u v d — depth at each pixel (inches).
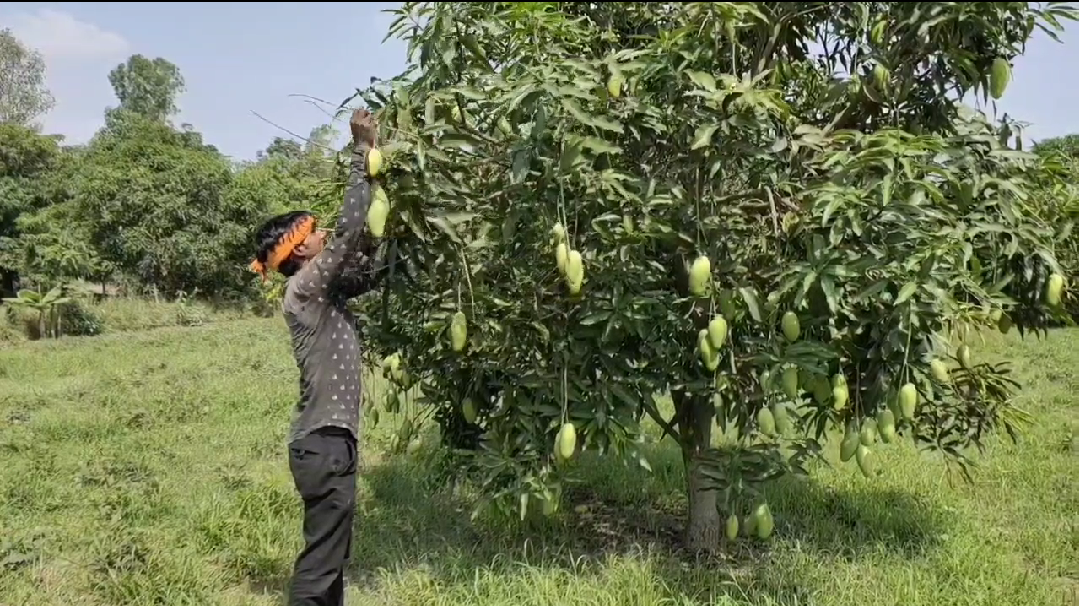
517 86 123.4
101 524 194.1
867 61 139.2
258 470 246.7
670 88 132.2
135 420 309.0
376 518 199.9
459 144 132.3
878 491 216.8
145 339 603.5
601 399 144.1
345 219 125.0
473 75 142.6
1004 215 134.2
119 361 486.9
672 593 154.4
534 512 193.0
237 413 328.5
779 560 172.4
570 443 137.0
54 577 163.3
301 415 132.3
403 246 138.4
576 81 123.6
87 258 748.0
